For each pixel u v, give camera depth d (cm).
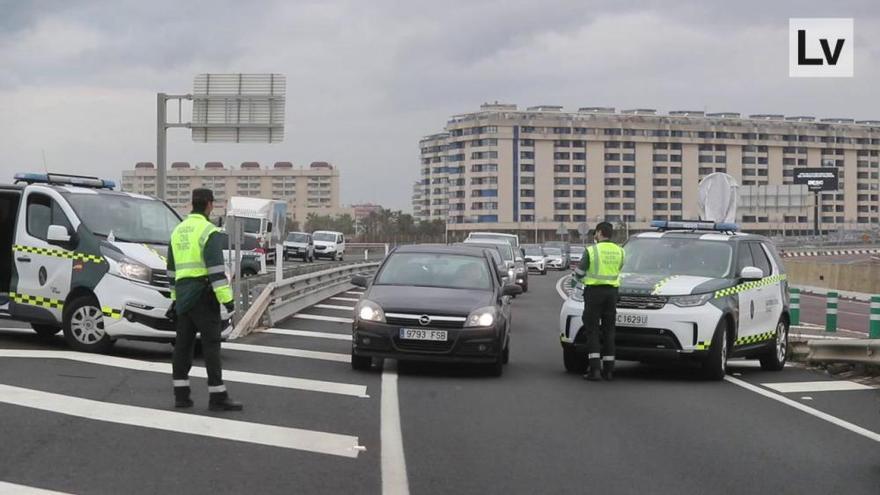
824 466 755
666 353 1215
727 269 1316
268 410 918
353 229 14125
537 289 3744
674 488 671
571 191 14250
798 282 4966
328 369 1227
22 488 614
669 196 14350
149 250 1275
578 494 648
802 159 14688
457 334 1167
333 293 2747
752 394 1136
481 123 14262
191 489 630
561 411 975
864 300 3862
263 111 2905
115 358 1212
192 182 15500
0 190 1352
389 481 669
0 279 1391
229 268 1730
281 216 2194
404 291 1233
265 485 647
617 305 1230
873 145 15000
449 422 896
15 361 1136
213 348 901
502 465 727
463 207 14512
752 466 746
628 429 885
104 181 1451
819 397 1134
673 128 14388
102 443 748
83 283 1252
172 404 916
